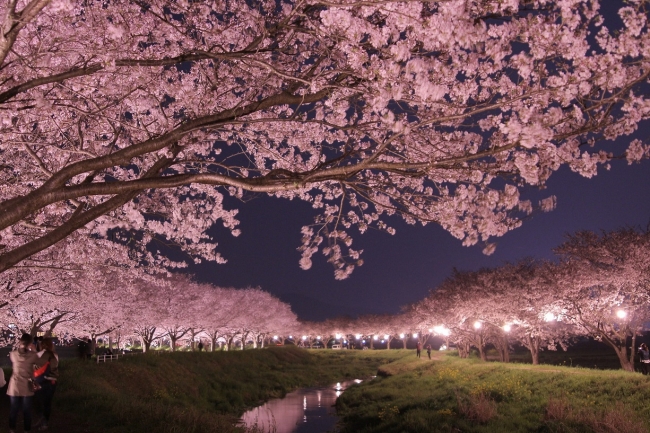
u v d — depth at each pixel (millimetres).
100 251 16500
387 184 7234
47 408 12320
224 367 44469
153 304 44812
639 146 5734
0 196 10211
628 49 5336
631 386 20203
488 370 30938
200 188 11320
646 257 23984
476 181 6148
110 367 29672
